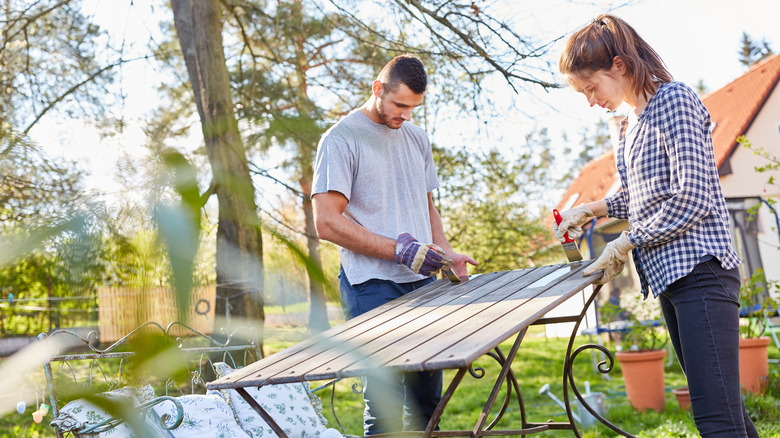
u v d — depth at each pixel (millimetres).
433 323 1488
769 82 11672
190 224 307
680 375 6992
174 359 357
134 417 409
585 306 2129
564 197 19016
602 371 2242
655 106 1732
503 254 9578
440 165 6156
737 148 11367
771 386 4992
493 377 7488
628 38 1768
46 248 290
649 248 1754
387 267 2328
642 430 4266
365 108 2400
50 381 1538
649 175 1749
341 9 4180
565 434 4441
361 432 4738
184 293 297
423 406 2307
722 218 1723
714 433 1635
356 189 2328
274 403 2635
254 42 4125
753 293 5656
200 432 2172
